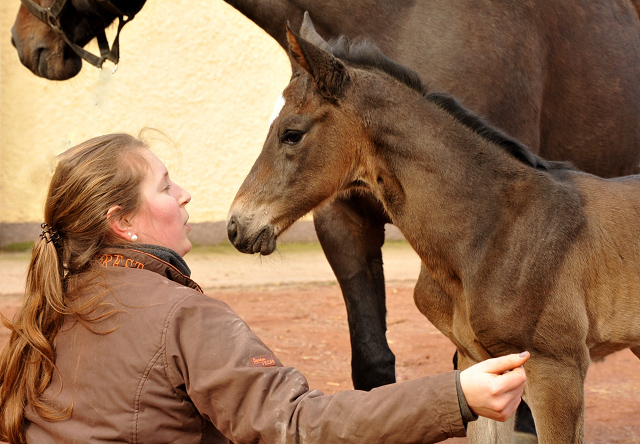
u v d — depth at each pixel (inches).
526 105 132.0
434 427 50.8
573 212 100.5
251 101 400.8
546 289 96.0
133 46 377.7
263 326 231.8
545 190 100.9
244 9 137.9
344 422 52.1
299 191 108.2
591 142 149.6
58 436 59.4
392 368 137.6
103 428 57.9
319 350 205.6
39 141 362.0
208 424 61.5
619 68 151.6
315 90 106.3
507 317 95.8
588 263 100.0
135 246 63.9
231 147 398.9
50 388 60.7
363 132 105.5
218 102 394.9
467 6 128.6
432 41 126.3
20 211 358.0
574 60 142.6
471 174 101.3
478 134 103.5
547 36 137.5
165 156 384.8
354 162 107.8
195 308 58.7
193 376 56.6
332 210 133.2
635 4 167.9
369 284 137.2
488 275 97.5
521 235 97.9
